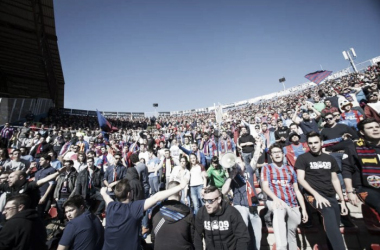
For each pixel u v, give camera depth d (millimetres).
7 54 23484
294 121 6098
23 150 7180
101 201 5148
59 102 37188
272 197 2998
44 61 23828
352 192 2756
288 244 2939
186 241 2422
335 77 26734
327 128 4543
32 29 20469
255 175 5023
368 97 5555
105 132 9273
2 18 18734
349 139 4039
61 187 4906
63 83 33938
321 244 3377
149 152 7559
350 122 5070
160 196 2424
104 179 5469
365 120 2629
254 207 3307
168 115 45094
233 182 3664
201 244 2502
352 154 2795
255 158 3672
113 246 2250
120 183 2656
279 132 6395
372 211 2646
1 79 26734
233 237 2449
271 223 3797
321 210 2727
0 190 3939
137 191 4191
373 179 2539
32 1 17125
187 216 2525
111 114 37281
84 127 22438
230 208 2521
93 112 34500
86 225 2473
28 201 2613
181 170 5289
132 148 8602
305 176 2961
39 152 8148
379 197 2504
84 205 2852
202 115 37188
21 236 2240
